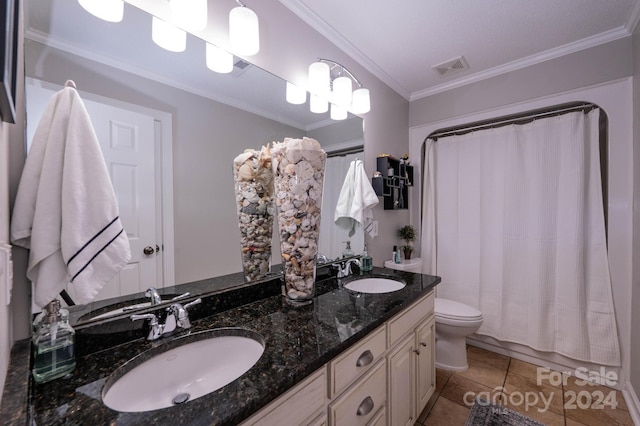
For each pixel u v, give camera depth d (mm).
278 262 1434
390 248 2455
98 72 916
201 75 1188
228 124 1279
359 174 2045
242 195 1311
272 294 1377
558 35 1842
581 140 1940
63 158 750
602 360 1854
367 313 1144
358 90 1785
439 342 2113
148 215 1025
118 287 936
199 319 1087
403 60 2125
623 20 1700
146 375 815
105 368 749
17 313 754
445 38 1869
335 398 897
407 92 2662
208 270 1192
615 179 1816
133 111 993
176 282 1098
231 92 1293
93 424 543
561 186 2023
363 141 2109
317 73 1544
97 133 909
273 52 1462
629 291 1763
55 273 734
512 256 2230
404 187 2600
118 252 821
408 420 1359
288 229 1237
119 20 967
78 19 884
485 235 2365
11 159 742
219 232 1233
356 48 1961
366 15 1649
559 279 2025
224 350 964
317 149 1221
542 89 2076
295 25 1582
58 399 619
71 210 740
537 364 2131
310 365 759
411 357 1395
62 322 726
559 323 2023
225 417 562
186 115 1141
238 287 1240
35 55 795
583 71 1921
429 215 2652
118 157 952
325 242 1809
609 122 1841
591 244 1929
